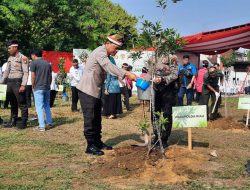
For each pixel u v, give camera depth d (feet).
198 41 62.85
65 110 51.90
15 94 35.22
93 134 25.35
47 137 31.60
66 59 92.79
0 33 90.38
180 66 49.57
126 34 24.20
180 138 31.04
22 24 89.04
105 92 44.04
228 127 36.63
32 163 23.38
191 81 49.06
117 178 20.04
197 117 24.93
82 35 105.60
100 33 104.42
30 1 86.84
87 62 24.97
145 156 21.95
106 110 44.29
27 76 35.09
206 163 22.65
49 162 23.57
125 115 48.21
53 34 104.17
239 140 30.78
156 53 21.59
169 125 25.38
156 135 24.85
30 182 19.61
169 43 21.13
